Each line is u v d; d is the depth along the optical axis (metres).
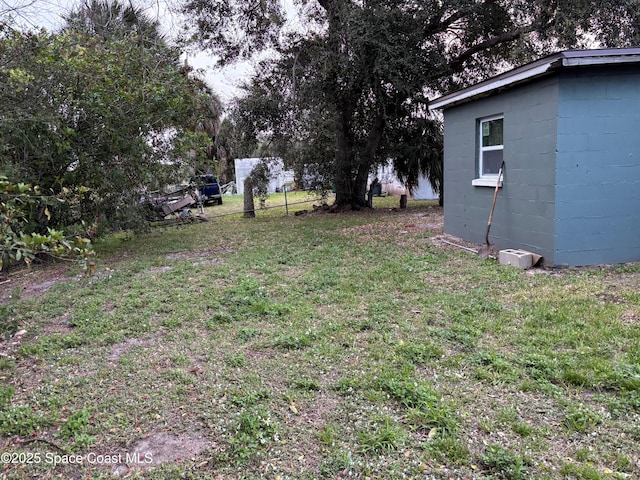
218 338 3.94
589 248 5.70
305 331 3.94
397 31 11.40
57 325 4.52
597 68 5.38
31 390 3.12
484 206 7.31
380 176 20.30
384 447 2.32
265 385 3.05
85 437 2.52
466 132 7.74
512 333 3.68
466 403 2.69
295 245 8.48
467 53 12.84
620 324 3.72
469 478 2.08
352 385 2.94
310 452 2.33
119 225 9.41
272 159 14.68
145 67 8.47
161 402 2.89
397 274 5.79
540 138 5.80
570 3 9.54
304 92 12.13
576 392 2.76
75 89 7.70
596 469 2.10
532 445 2.28
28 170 7.34
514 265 5.93
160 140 9.88
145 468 2.27
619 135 5.54
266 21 12.13
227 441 2.45
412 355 3.34
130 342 3.96
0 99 6.55
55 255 3.13
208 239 9.98
